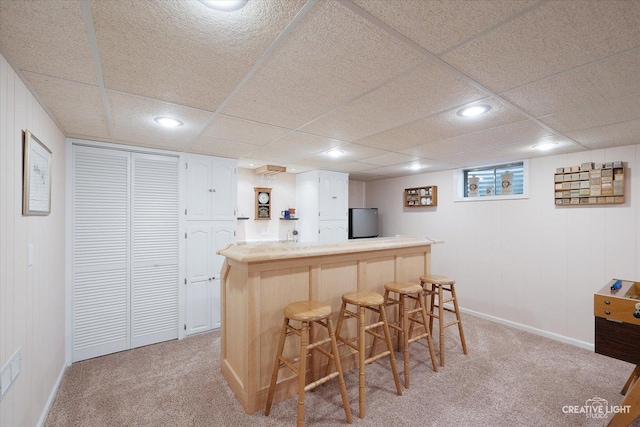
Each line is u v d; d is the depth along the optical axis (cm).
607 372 268
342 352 265
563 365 281
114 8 104
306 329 189
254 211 480
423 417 204
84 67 147
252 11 106
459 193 454
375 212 560
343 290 265
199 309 352
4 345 140
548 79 160
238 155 361
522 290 378
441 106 200
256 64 145
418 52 135
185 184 343
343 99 188
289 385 229
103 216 297
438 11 106
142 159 320
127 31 118
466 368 273
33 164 176
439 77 159
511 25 114
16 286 155
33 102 180
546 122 232
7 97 142
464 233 444
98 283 295
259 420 201
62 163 261
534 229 370
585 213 329
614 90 172
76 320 283
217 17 109
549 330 353
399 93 180
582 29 116
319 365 247
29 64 144
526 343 333
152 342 324
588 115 215
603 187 310
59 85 167
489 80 162
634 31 116
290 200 518
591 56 136
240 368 224
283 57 139
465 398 227
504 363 284
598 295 203
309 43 128
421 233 508
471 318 420
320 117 222
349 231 533
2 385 138
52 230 226
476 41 126
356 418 203
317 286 245
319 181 474
